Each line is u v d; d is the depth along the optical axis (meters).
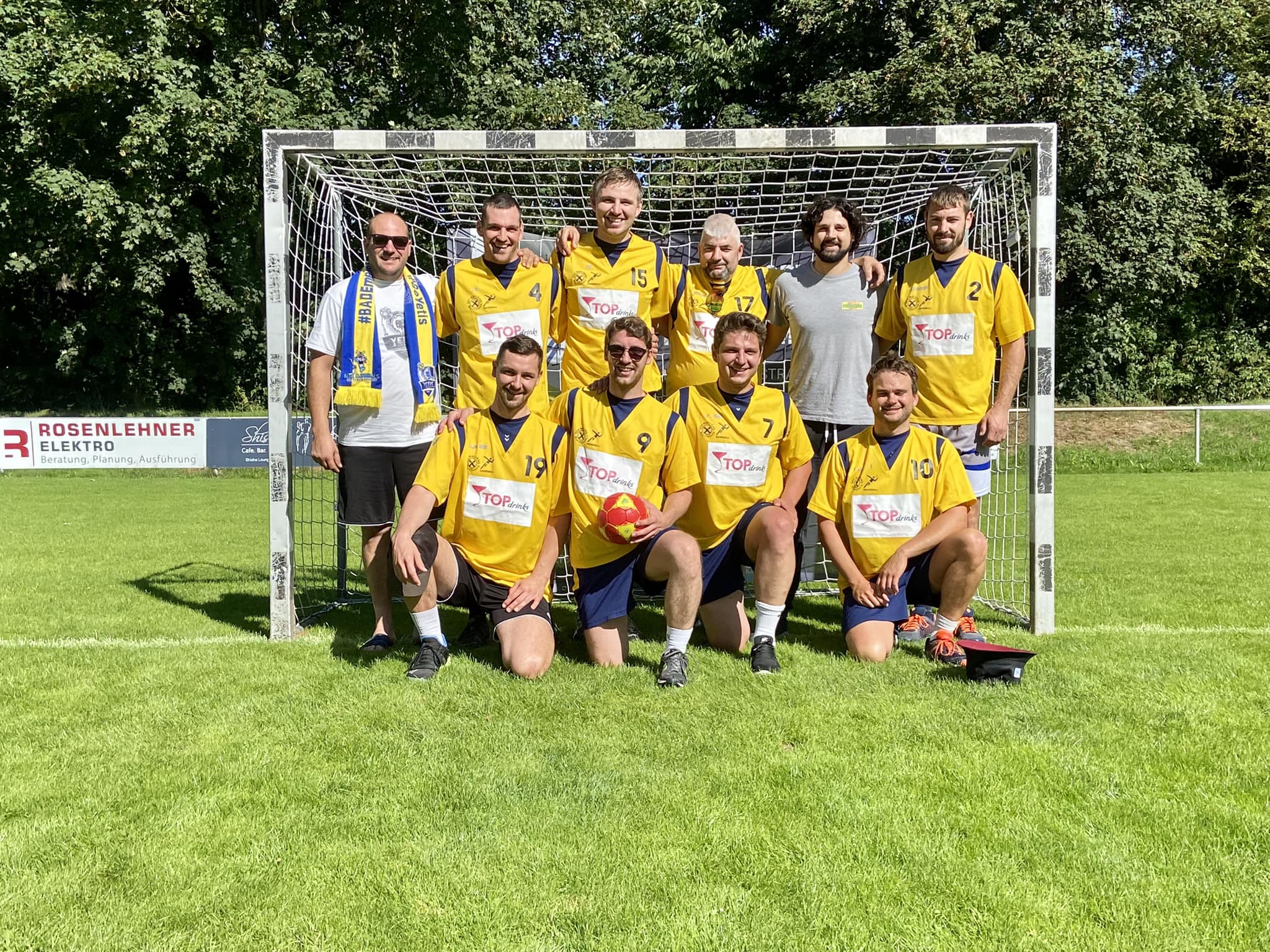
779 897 1.90
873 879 1.97
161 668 3.61
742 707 3.09
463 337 4.32
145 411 19.61
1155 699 3.15
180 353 20.14
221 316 19.86
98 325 19.11
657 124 16.97
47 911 1.85
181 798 2.38
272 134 4.18
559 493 3.68
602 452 3.63
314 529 7.67
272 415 4.18
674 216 6.54
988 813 2.28
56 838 2.16
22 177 16.62
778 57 17.84
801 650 3.93
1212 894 1.92
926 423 4.38
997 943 1.74
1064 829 2.20
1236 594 5.02
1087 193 15.40
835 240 4.22
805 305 4.41
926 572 3.86
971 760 2.61
